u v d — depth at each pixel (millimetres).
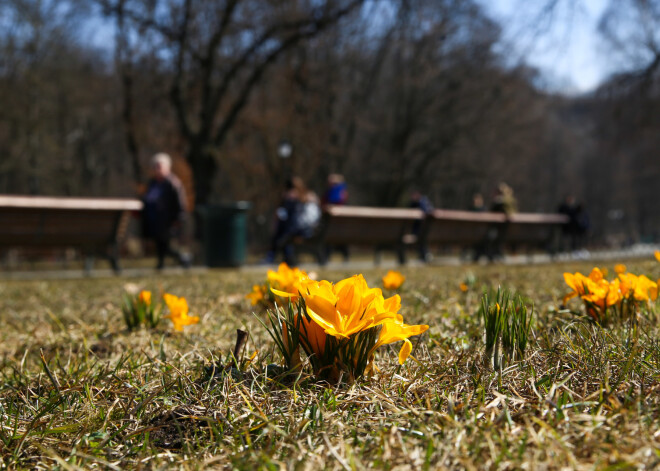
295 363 1755
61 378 2059
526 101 31938
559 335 2244
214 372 1854
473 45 28609
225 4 18406
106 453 1400
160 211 10102
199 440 1443
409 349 1646
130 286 5297
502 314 1948
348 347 1688
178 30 18141
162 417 1604
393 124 34375
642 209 69625
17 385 2029
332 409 1545
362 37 27109
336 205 14820
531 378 1687
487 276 6395
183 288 5426
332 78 28422
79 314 3820
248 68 22844
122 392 1825
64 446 1458
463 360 1967
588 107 24547
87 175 39750
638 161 39031
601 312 2432
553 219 16625
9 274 9836
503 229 14898
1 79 26312
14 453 1417
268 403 1593
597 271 2471
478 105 31922
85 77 31500
